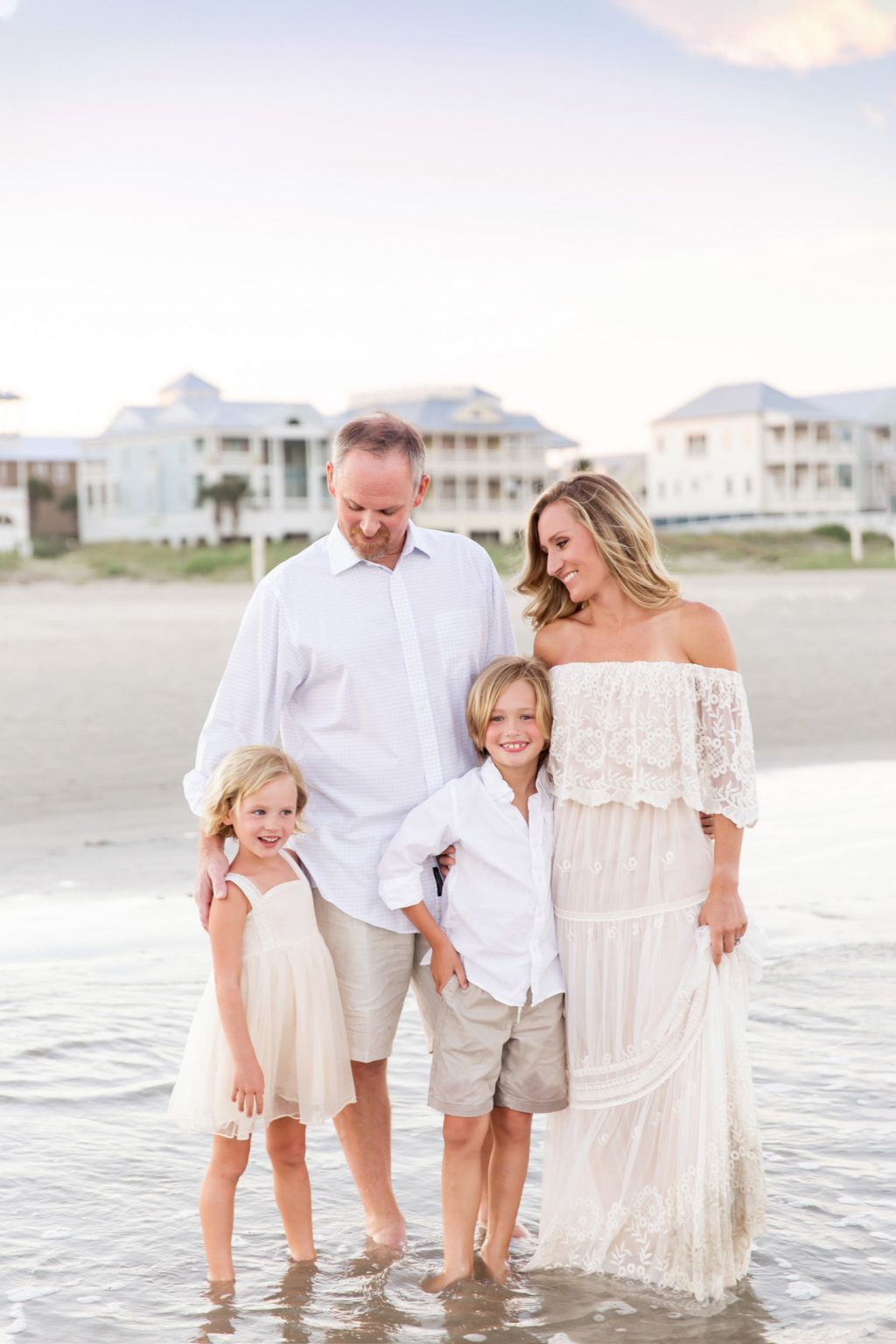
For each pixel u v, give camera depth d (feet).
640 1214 10.85
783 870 23.56
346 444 11.03
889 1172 12.24
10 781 35.14
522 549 11.76
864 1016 15.94
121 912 21.98
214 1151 10.88
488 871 11.07
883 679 56.39
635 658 11.02
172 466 233.55
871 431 270.87
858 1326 9.96
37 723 45.42
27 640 75.05
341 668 11.27
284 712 11.81
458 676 11.59
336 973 11.43
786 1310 10.24
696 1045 10.71
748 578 138.62
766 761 37.14
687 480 267.39
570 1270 11.06
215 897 10.63
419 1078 14.69
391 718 11.34
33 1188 12.16
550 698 11.18
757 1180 10.74
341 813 11.41
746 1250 10.77
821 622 84.23
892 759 37.22
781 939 19.22
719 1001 10.76
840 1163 12.42
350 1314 10.30
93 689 54.60
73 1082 14.42
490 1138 11.88
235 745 11.43
